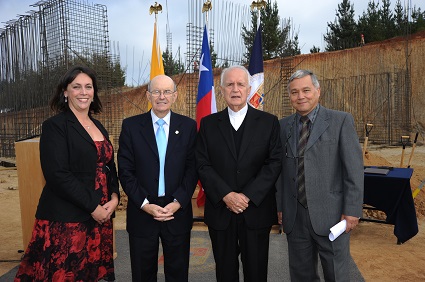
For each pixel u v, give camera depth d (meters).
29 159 3.95
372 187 4.66
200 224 5.49
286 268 3.96
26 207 4.05
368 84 21.58
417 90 21.30
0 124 14.74
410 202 4.54
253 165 2.72
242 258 2.79
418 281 3.73
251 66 5.45
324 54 24.28
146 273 2.84
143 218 2.80
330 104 21.94
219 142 2.76
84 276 2.66
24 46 12.52
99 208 2.62
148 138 2.82
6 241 5.20
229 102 2.75
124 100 22.41
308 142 2.65
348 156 2.56
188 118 2.98
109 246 2.96
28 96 12.64
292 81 2.65
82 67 2.72
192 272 3.88
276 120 2.84
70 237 2.58
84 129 2.66
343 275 2.64
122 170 2.80
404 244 4.81
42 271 2.55
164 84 2.78
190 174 2.86
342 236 2.62
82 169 2.62
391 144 17.42
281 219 3.01
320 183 2.62
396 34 29.38
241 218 2.74
